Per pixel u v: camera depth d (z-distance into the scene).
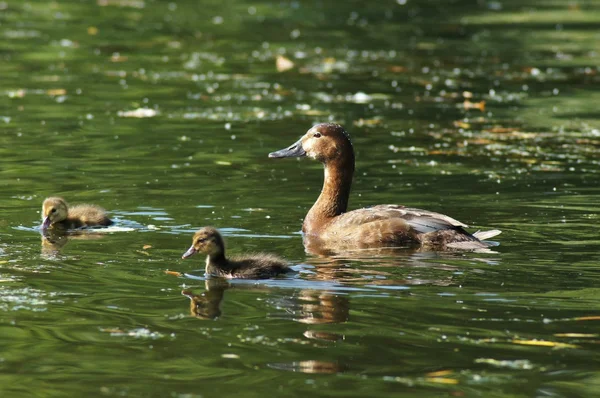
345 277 12.12
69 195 16.33
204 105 24.36
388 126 22.47
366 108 24.34
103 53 31.16
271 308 10.94
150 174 17.94
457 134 21.72
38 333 10.13
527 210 15.55
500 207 15.77
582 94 26.25
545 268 12.40
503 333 10.13
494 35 35.53
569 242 13.65
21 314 10.66
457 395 8.73
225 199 16.27
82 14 38.16
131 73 28.30
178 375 9.14
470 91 26.62
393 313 10.74
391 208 14.36
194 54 31.33
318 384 8.96
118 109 23.73
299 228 14.80
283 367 9.34
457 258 12.96
